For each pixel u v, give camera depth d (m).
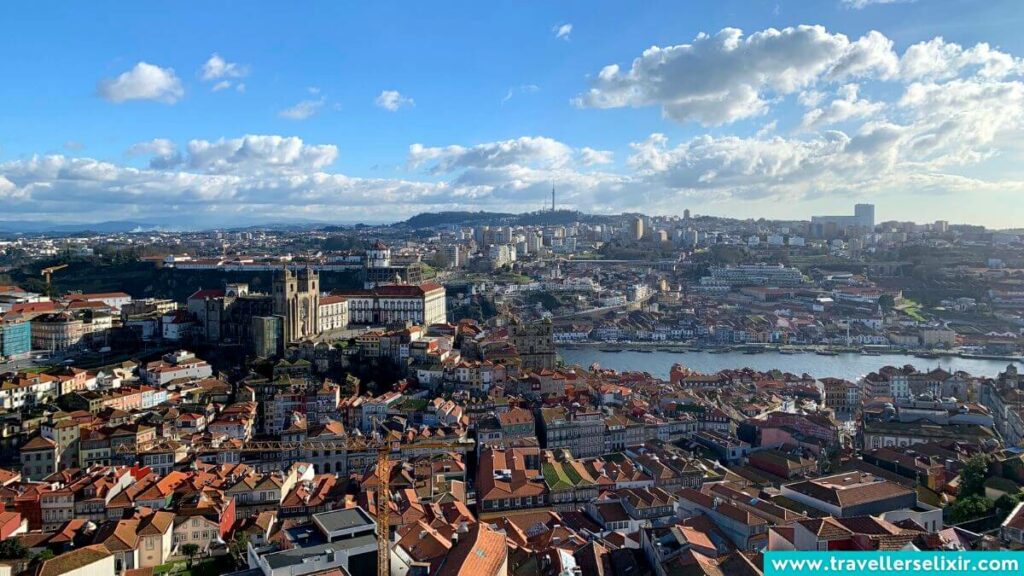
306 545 159.25
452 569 142.75
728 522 188.88
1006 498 191.12
